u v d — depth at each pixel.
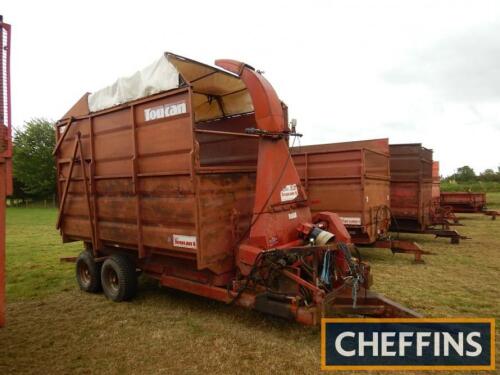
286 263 3.81
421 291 5.39
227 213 4.25
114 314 4.66
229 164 5.83
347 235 4.37
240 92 5.47
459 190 28.64
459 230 12.42
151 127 4.32
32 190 32.62
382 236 8.07
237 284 4.06
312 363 3.30
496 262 7.40
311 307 3.53
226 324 4.23
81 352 3.60
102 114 5.07
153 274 5.14
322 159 7.65
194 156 3.82
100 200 5.29
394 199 10.15
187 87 3.82
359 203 7.17
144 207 4.55
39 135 32.94
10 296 5.52
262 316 4.45
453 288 5.55
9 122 3.00
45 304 5.13
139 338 3.90
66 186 5.87
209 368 3.24
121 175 4.80
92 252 5.78
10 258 8.53
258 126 4.34
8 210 27.20
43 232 13.60
